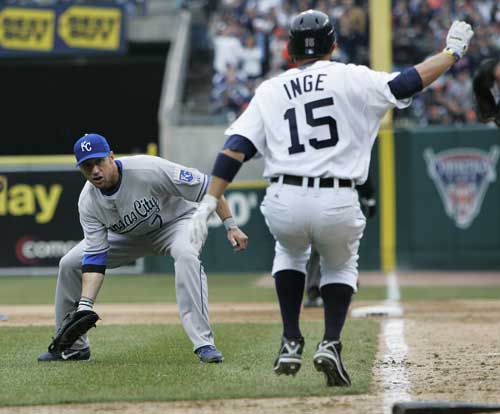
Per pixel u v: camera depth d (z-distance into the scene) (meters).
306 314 38.59
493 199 68.00
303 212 18.66
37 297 51.44
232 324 34.56
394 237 68.81
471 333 31.72
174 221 25.06
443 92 75.75
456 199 68.25
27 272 69.50
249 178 70.69
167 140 74.62
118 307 44.06
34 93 90.81
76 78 90.38
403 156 68.56
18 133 91.69
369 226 68.88
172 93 76.00
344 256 19.52
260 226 68.31
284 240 19.36
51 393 20.00
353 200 18.86
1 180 69.56
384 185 68.50
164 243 25.09
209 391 19.95
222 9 84.94
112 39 77.75
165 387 20.52
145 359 25.14
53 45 77.81
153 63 89.12
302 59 19.55
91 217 24.31
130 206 24.16
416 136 68.44
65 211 69.50
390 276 64.94
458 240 68.38
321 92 18.83
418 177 68.44
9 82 90.31
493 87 21.69
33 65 88.25
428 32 79.75
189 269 24.19
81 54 78.38
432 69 18.52
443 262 68.56
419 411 17.55
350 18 79.62
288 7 82.12
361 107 18.80
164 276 67.50
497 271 67.81
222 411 18.25
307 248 19.83
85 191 24.33
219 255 68.56
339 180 18.70
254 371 22.66
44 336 31.16
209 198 18.70
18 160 69.56
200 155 74.44
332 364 19.31
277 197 18.86
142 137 91.62
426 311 40.47
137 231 24.86
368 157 19.09
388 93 18.61
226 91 80.00
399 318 37.19
